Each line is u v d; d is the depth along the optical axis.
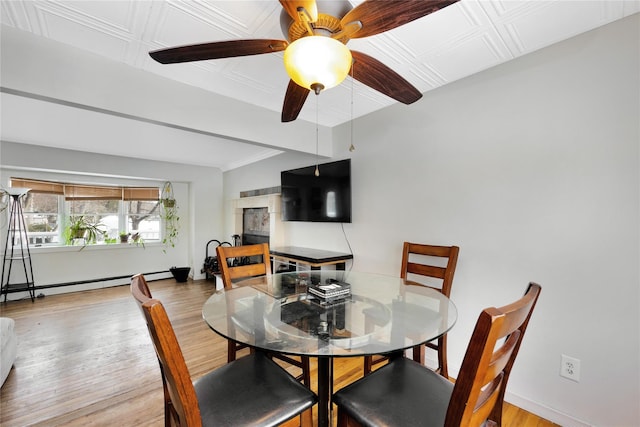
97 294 4.47
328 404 1.23
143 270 5.34
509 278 1.86
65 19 1.48
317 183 3.24
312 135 3.00
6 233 4.14
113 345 2.72
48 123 3.08
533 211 1.76
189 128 2.22
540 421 1.69
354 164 2.90
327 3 1.02
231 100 2.44
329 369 1.26
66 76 1.70
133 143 3.85
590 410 1.56
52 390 2.01
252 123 2.57
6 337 2.16
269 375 1.26
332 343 1.11
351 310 1.46
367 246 2.78
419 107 2.35
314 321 1.33
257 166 4.66
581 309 1.59
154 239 5.53
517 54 1.78
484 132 1.97
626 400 1.46
